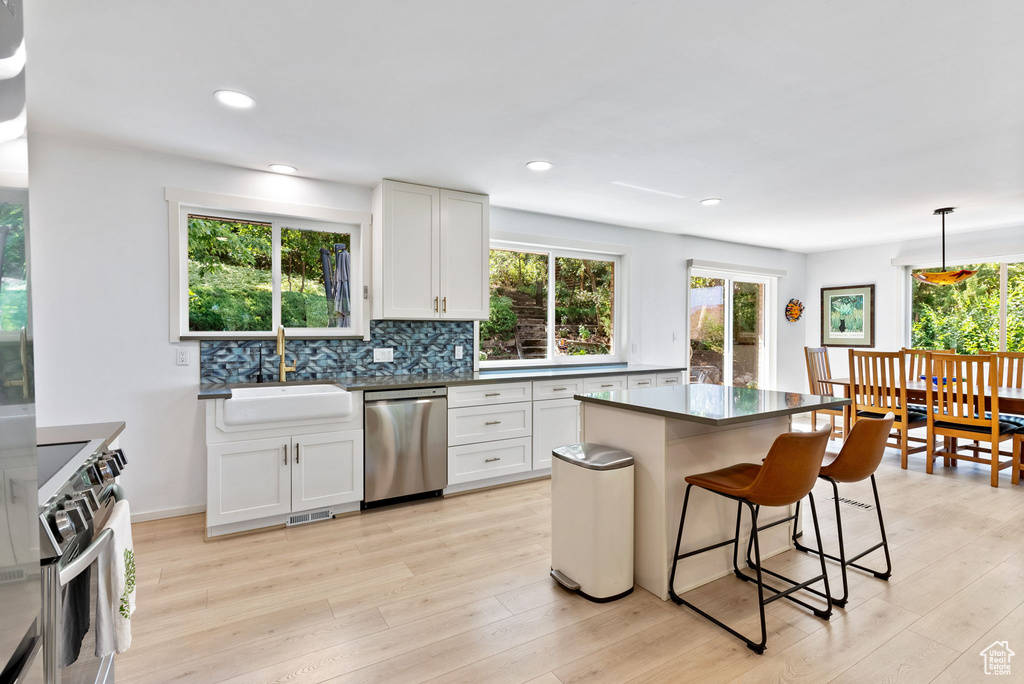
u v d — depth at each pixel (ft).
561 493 7.68
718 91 7.38
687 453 7.59
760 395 8.82
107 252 9.69
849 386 15.66
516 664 5.84
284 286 11.70
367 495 10.70
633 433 7.77
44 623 2.99
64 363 9.39
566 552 7.62
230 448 9.37
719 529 8.01
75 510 3.38
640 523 7.67
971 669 5.71
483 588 7.56
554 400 13.19
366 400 10.63
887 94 7.45
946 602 7.13
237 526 9.62
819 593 6.91
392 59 6.51
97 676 4.20
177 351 10.35
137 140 9.32
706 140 9.29
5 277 2.11
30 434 2.31
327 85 7.19
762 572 8.13
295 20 5.65
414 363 13.07
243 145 9.55
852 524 10.01
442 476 11.57
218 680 5.55
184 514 10.46
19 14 2.29
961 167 10.81
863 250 20.66
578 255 16.28
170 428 10.31
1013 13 5.49
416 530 9.78
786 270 21.70
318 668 5.76
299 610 6.95
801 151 9.87
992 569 8.08
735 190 12.59
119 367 9.83
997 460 12.28
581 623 6.67
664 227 17.11
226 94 7.45
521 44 6.16
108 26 5.73
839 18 5.61
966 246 17.81
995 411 12.24
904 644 6.18
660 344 17.97
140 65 6.61
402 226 11.80
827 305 21.83
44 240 9.18
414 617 6.79
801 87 7.26
